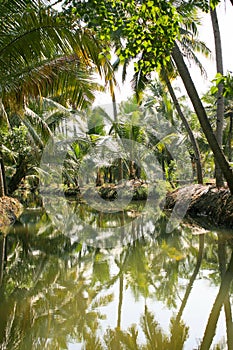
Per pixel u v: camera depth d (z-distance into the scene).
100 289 5.33
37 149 14.16
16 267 6.64
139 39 4.18
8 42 6.30
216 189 12.89
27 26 6.09
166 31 4.10
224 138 23.75
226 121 23.03
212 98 20.05
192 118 21.42
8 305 4.71
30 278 5.93
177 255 7.33
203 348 3.53
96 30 4.08
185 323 4.11
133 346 3.59
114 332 3.90
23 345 3.65
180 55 7.33
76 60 7.30
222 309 4.47
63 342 3.72
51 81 7.26
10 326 4.09
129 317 4.30
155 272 6.18
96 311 4.48
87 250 8.06
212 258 6.96
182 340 3.70
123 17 4.00
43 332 3.91
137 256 7.39
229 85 4.67
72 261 7.09
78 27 6.02
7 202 13.69
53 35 6.14
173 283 5.53
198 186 14.44
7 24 6.17
